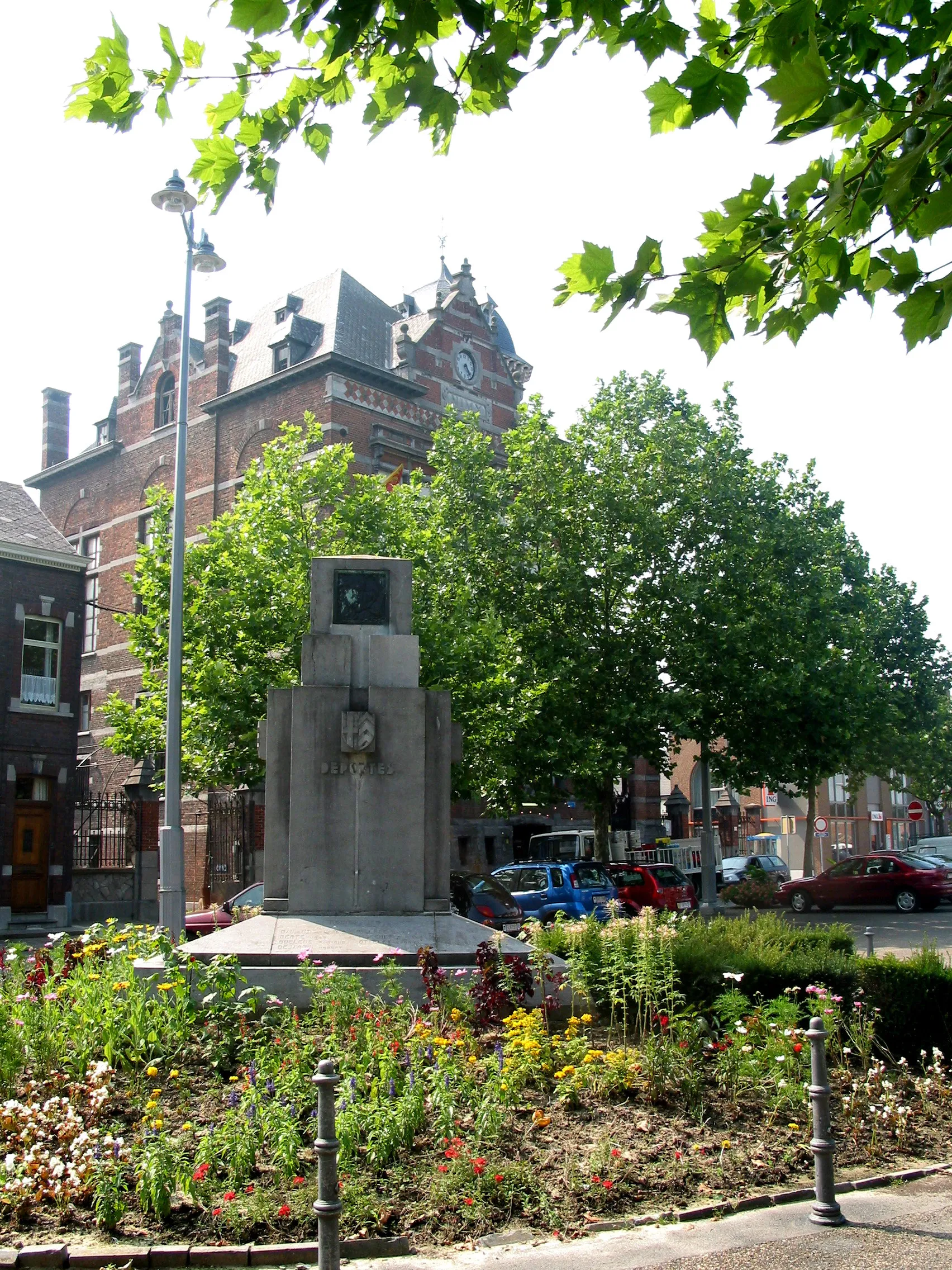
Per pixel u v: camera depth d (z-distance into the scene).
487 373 40.34
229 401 36.00
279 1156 6.15
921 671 42.44
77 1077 7.29
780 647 28.52
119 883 28.83
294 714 11.23
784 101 3.60
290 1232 5.63
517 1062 7.73
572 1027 8.35
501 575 28.52
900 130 3.79
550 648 27.61
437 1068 6.99
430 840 11.30
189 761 21.61
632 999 9.26
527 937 11.22
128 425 41.22
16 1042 7.50
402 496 23.67
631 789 44.19
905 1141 7.54
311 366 33.47
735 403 30.55
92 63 4.41
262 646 21.22
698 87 3.75
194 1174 5.79
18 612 28.23
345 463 22.83
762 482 30.62
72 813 28.47
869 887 29.55
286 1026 7.85
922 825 81.25
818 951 10.12
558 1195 6.18
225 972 8.16
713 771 31.59
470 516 28.53
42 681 28.67
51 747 28.28
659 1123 7.29
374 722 11.16
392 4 4.24
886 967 9.90
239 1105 6.68
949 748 48.38
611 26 4.28
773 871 42.31
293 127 4.86
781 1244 5.69
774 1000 8.88
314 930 10.43
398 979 9.52
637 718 27.47
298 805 11.06
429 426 35.62
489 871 35.81
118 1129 6.55
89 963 8.84
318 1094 5.07
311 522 22.16
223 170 4.89
